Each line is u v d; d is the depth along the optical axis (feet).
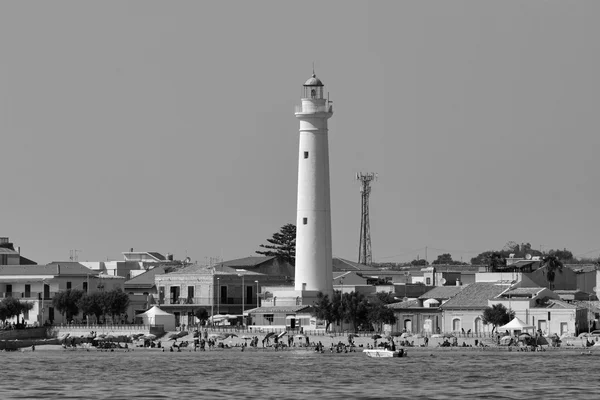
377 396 569.23
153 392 587.68
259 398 564.71
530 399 558.15
